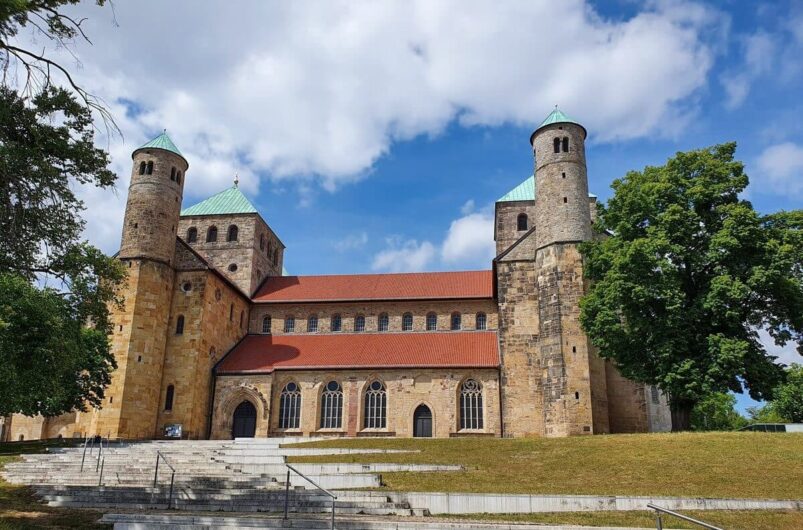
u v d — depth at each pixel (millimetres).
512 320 55125
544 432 49781
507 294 55969
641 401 50719
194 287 55656
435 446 39312
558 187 53906
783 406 81438
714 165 44531
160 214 55469
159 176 56406
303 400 55625
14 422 56406
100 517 22844
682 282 43469
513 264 56656
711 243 41812
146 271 53438
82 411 48562
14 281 23828
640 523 22469
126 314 51844
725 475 28203
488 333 60281
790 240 41750
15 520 22109
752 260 41719
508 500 24734
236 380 55938
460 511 24781
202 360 54562
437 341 59562
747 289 39781
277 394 56062
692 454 31812
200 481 29203
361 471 31672
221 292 59031
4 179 23312
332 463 33062
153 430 51344
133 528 21000
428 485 28062
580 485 27688
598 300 45531
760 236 41625
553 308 51031
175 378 53188
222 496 26062
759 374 41062
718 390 41031
